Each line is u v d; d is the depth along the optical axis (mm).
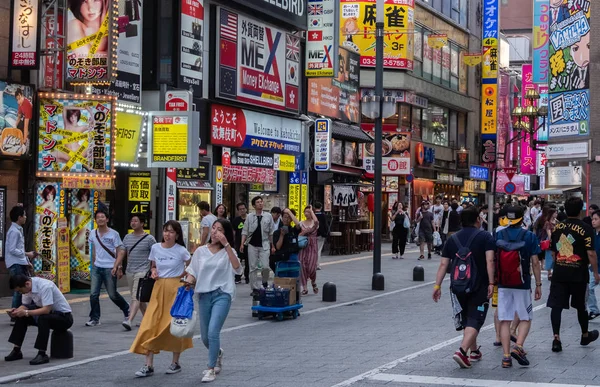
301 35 37125
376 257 24719
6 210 20969
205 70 30312
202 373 12383
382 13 24906
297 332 16500
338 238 37906
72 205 22812
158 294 12477
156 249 12648
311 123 37562
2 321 17438
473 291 12266
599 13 60031
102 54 21969
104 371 12633
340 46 42094
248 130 32688
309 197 38562
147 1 27297
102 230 16984
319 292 23828
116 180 26234
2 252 20844
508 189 45344
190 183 28781
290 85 35625
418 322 17844
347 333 16297
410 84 51625
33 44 20797
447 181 60188
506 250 12469
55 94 21750
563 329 16703
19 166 21375
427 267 32031
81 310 19312
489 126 65500
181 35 28266
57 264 21578
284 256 20141
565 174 63000
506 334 12594
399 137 46438
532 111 66000
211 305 11977
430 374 11984
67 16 22031
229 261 12016
